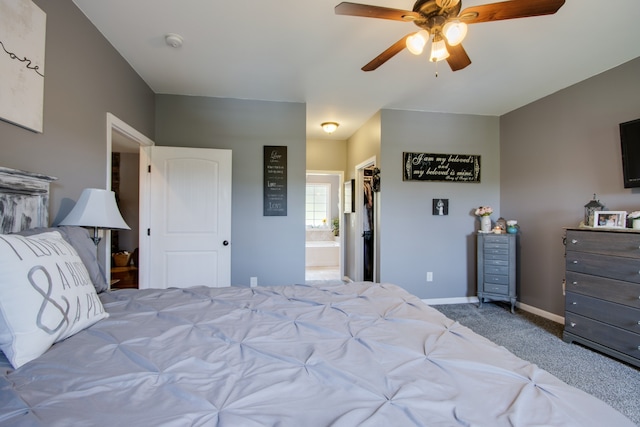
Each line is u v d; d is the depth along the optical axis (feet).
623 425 2.05
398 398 2.35
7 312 2.76
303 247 11.64
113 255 15.75
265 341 3.40
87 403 2.24
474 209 12.94
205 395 2.38
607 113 9.06
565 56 8.23
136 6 6.30
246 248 11.32
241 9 6.40
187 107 10.95
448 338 3.50
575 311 8.68
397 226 12.39
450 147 12.79
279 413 2.18
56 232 4.42
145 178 10.18
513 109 12.39
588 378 6.98
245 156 11.32
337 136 17.01
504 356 3.08
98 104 7.11
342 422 2.04
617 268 7.66
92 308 3.75
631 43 7.59
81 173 6.43
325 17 6.67
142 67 8.91
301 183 11.64
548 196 10.93
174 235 10.32
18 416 2.06
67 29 5.92
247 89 10.48
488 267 11.94
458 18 4.96
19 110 4.66
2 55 4.33
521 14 4.82
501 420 2.10
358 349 3.22
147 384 2.52
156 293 5.36
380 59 6.30
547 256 10.97
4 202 4.20
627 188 8.50
